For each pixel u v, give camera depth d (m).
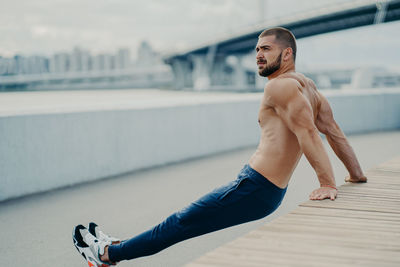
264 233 1.96
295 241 1.86
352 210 2.29
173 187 4.70
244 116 7.53
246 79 87.00
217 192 2.01
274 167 1.95
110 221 3.57
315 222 2.10
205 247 3.02
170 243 2.08
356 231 1.98
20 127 4.38
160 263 2.76
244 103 7.52
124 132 5.48
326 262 1.65
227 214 1.99
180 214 2.05
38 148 4.55
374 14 54.88
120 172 5.44
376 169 3.42
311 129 1.94
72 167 4.89
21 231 3.36
